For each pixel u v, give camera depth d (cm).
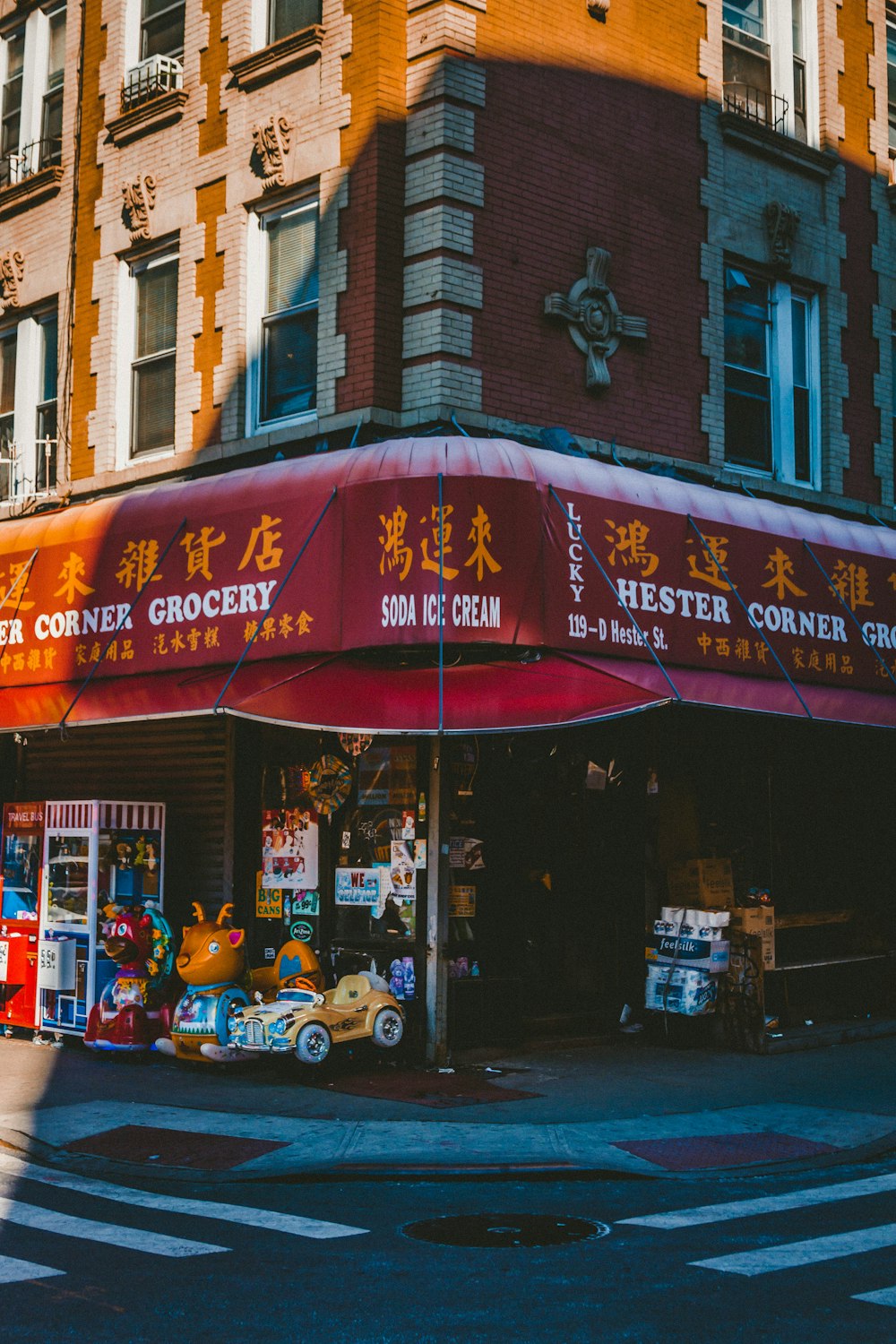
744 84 1595
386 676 1102
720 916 1306
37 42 1775
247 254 1448
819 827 1534
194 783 1400
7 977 1362
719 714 1452
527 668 1102
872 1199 786
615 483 1185
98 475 1578
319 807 1286
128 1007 1234
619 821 1384
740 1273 621
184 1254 654
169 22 1592
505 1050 1240
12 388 1761
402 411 1284
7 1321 552
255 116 1448
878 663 1396
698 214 1505
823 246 1642
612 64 1437
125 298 1605
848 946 1515
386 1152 887
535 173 1352
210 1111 1013
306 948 1204
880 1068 1216
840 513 1620
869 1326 545
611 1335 534
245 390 1437
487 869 1248
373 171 1303
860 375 1670
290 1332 539
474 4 1318
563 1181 839
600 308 1388
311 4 1436
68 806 1314
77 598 1318
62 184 1692
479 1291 595
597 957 1370
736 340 1557
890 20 1808
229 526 1198
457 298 1273
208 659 1191
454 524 1085
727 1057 1261
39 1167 881
